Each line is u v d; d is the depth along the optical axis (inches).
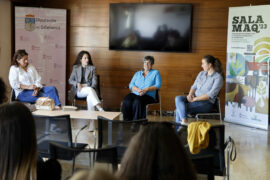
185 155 45.4
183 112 190.9
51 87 206.8
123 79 263.3
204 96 190.7
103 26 261.7
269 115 237.3
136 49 257.0
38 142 117.6
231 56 231.1
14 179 54.3
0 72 243.4
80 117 153.8
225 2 242.8
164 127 46.2
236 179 136.4
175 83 256.5
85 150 80.0
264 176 140.4
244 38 223.3
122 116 209.6
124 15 254.5
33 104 184.2
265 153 171.8
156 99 218.2
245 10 222.1
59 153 83.6
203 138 102.7
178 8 247.0
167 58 255.4
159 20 250.8
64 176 85.1
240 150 175.6
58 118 114.0
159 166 43.9
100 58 264.8
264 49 214.7
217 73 195.5
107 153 81.9
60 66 260.4
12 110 54.9
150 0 252.2
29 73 207.9
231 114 235.0
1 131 54.0
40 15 252.8
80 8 262.1
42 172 65.9
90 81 224.8
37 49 255.0
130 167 43.9
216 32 246.8
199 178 81.4
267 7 212.8
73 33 264.7
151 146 44.3
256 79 218.8
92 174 26.6
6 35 246.8
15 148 53.9
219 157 106.0
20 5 257.4
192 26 249.6
